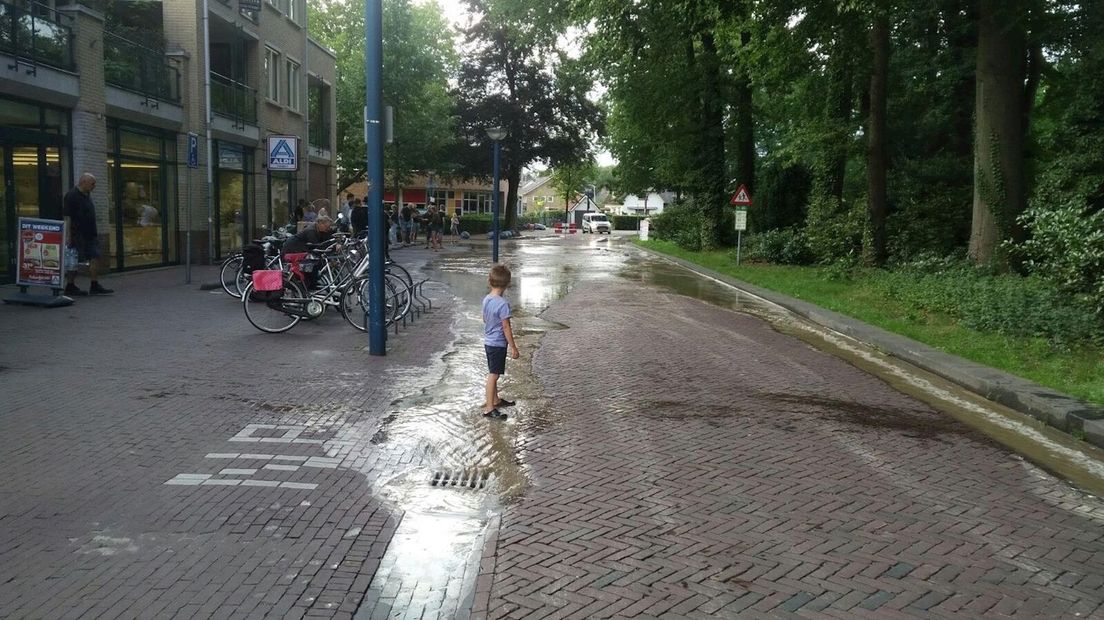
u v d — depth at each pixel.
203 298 14.10
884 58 20.31
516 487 5.28
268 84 26.53
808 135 22.16
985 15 15.44
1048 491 5.55
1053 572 4.20
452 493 5.14
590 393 8.05
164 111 19.41
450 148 53.62
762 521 4.78
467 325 12.16
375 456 5.81
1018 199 15.59
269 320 11.04
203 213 21.42
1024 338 10.97
